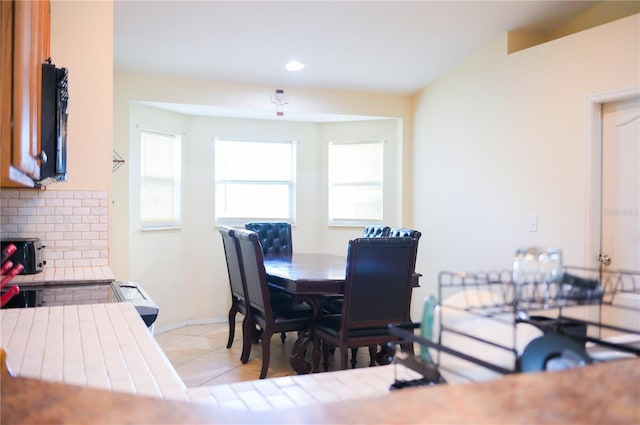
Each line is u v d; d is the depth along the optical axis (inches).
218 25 137.2
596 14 137.4
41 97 65.8
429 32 146.6
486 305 26.6
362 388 35.7
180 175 196.5
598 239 124.6
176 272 194.4
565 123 130.5
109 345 45.6
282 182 215.8
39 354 42.4
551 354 27.3
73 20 103.2
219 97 179.9
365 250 110.0
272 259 167.3
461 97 169.0
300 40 148.5
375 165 210.7
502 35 149.7
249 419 24.0
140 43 145.9
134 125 174.6
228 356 154.3
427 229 187.9
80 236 103.3
